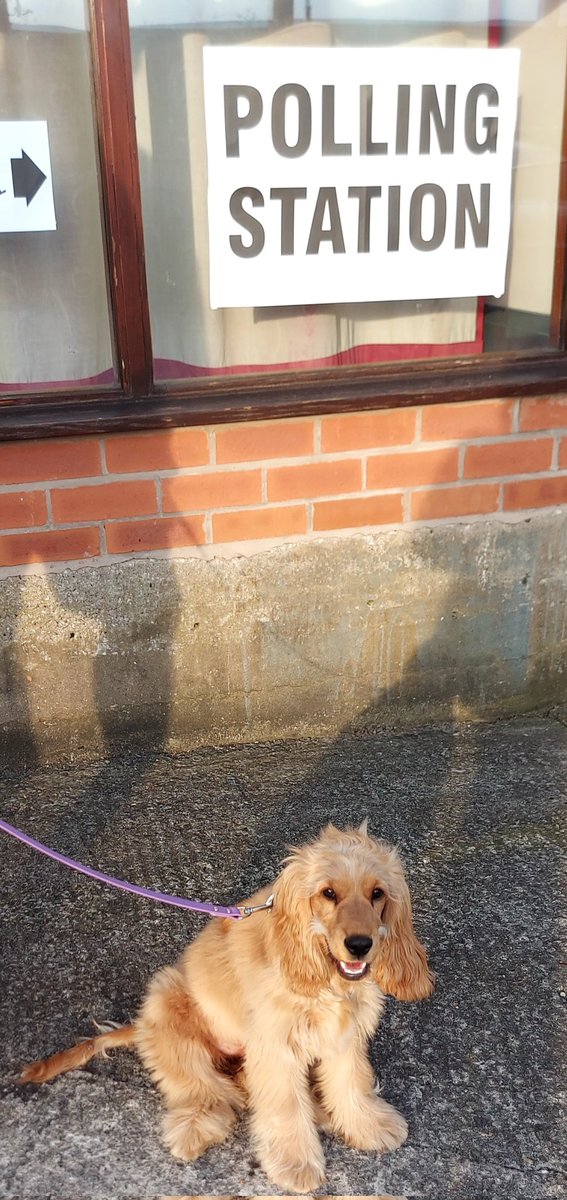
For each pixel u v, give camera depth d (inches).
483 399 76.8
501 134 73.4
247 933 48.9
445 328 78.1
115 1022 54.1
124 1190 45.6
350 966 43.0
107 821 71.3
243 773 77.4
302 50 68.4
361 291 74.7
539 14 72.0
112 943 59.8
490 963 58.0
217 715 81.0
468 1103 49.6
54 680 76.5
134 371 70.4
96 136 67.4
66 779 76.5
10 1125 48.5
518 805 72.9
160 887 64.7
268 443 74.1
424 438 77.1
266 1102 46.7
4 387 71.7
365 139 71.1
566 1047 52.6
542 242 77.5
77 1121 48.8
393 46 69.8
